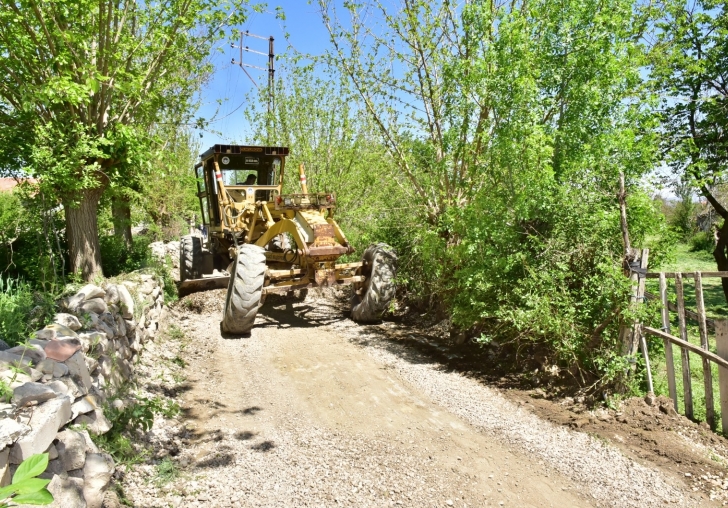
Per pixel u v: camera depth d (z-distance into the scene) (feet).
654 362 15.84
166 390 15.52
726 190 37.91
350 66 23.48
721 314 29.30
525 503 10.23
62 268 16.88
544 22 18.34
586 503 10.25
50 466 7.64
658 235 16.63
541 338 16.55
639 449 12.28
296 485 10.64
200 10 17.51
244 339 21.47
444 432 13.16
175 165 19.04
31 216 16.67
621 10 17.57
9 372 8.18
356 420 13.85
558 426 13.46
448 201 22.11
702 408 14.51
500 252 17.08
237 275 20.86
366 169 30.22
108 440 10.65
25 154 15.02
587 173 16.17
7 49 14.42
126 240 24.32
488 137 18.92
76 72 14.44
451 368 18.03
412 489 10.60
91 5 14.30
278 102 34.40
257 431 13.15
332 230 22.27
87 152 15.14
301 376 17.24
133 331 16.30
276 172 28.84
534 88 16.22
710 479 11.02
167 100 18.94
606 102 17.19
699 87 26.91
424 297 24.97
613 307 14.55
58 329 10.82
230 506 9.84
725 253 29.55
